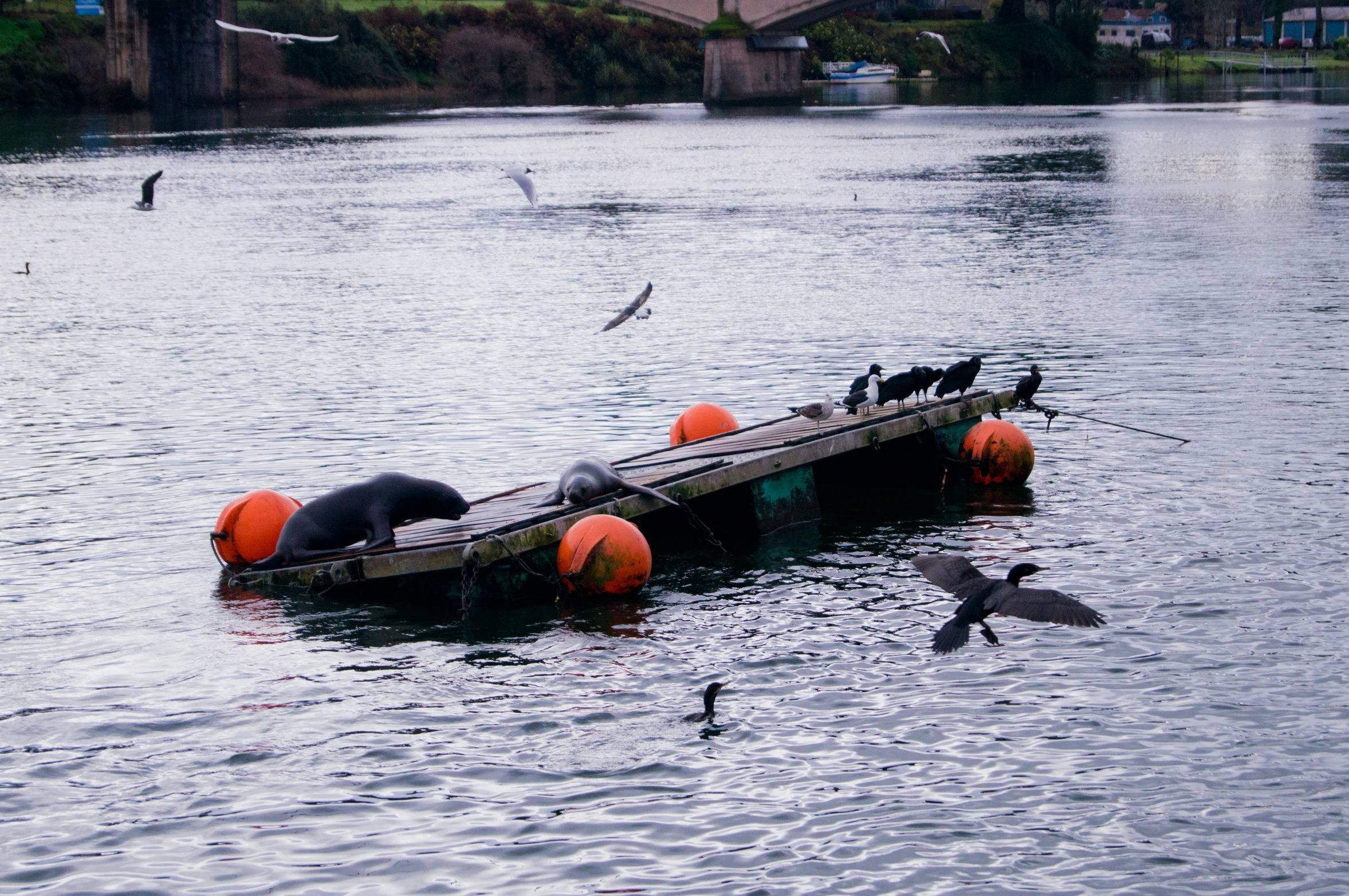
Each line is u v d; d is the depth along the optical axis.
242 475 25.73
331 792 13.84
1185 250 54.66
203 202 80.69
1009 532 22.03
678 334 39.47
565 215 72.75
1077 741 14.52
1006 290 46.28
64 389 33.25
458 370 34.88
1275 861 12.27
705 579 20.42
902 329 39.53
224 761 14.55
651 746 14.68
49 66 162.00
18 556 21.42
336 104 186.38
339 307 45.44
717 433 26.70
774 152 115.12
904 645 17.34
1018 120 146.75
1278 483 23.89
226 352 37.78
